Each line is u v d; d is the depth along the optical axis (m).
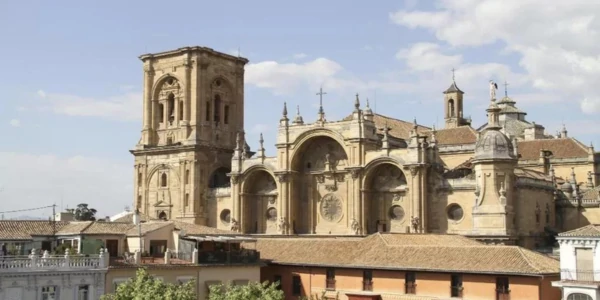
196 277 72.62
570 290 63.50
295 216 111.56
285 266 81.69
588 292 62.47
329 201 109.38
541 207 101.38
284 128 111.94
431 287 71.25
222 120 128.62
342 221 107.38
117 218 99.06
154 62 129.38
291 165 111.12
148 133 128.50
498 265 67.75
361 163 104.25
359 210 103.94
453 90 143.62
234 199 116.62
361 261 76.19
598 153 118.06
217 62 128.38
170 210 124.12
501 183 93.12
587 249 64.19
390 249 76.75
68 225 74.12
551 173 107.69
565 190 107.06
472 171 103.00
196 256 73.19
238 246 79.81
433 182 99.56
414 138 100.25
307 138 109.62
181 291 56.34
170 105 128.12
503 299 66.81
